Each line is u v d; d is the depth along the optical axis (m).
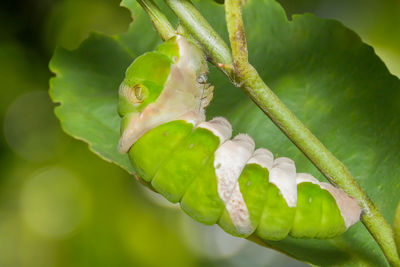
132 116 0.22
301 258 0.23
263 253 0.48
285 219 0.22
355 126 0.25
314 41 0.25
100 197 0.36
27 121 0.38
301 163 0.24
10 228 0.38
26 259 0.38
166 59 0.22
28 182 0.38
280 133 0.25
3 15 0.37
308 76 0.25
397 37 0.37
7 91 0.38
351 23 0.38
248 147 0.22
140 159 0.22
